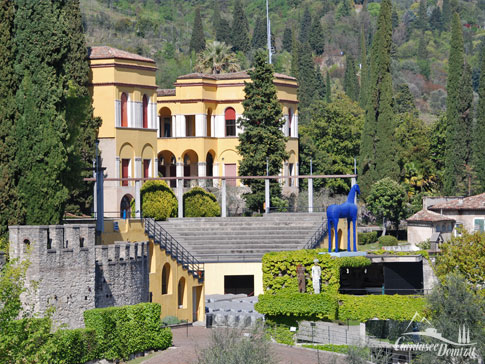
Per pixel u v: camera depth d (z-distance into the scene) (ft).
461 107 468.75
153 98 412.77
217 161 463.83
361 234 419.54
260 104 411.75
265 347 198.70
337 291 290.35
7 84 237.04
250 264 339.77
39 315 212.84
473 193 463.83
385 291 306.96
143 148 405.80
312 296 281.13
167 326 249.75
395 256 305.12
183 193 396.98
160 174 467.93
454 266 296.10
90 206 341.41
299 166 482.69
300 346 255.91
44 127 237.25
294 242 354.33
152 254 272.92
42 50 238.27
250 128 411.13
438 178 502.38
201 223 367.66
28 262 203.00
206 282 339.16
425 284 304.30
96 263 234.38
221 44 544.62
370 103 469.57
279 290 292.81
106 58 393.91
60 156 238.27
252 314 296.30
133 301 249.96
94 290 228.84
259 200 406.62
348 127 505.66
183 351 233.76
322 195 463.42
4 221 231.50
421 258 305.12
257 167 408.05
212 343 204.85
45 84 238.07
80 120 257.96
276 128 413.18
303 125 536.42
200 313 293.84
